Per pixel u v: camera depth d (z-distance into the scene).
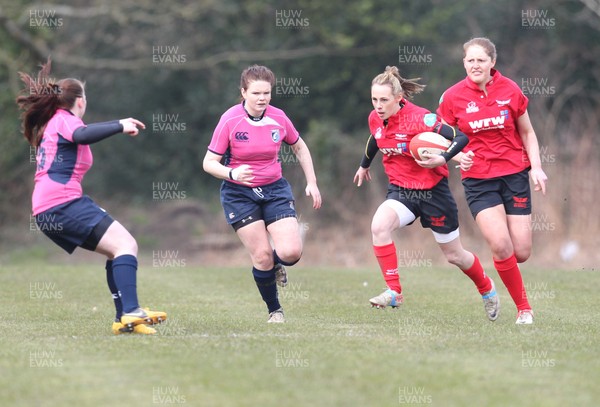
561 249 57.94
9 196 83.31
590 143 62.91
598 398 17.61
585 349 22.55
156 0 81.19
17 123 81.00
